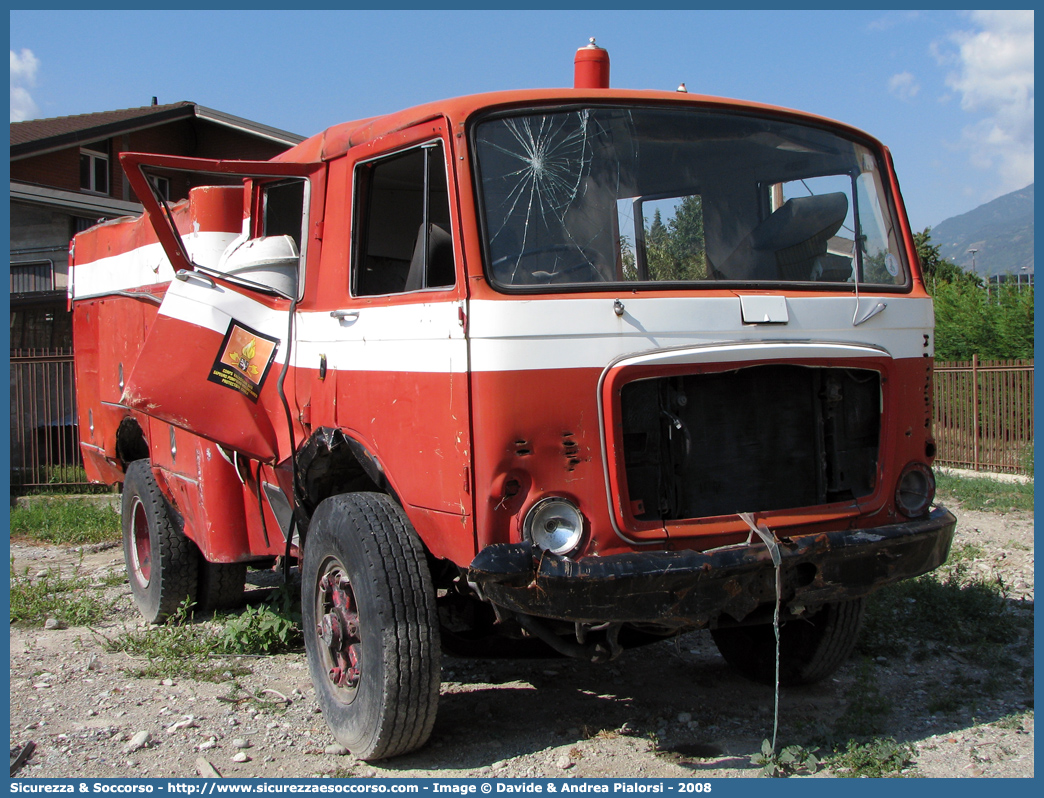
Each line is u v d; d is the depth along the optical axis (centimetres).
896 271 469
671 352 380
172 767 411
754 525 386
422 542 418
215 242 569
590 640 403
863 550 395
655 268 410
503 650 469
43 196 2044
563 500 367
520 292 372
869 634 566
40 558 919
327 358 464
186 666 553
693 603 366
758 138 448
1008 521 982
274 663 566
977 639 570
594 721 463
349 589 425
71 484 1372
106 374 739
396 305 411
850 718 448
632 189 412
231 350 498
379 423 422
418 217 432
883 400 425
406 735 398
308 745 437
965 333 1912
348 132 462
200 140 2445
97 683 527
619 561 361
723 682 525
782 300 408
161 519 653
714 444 398
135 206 2245
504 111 396
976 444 1426
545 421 365
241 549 574
